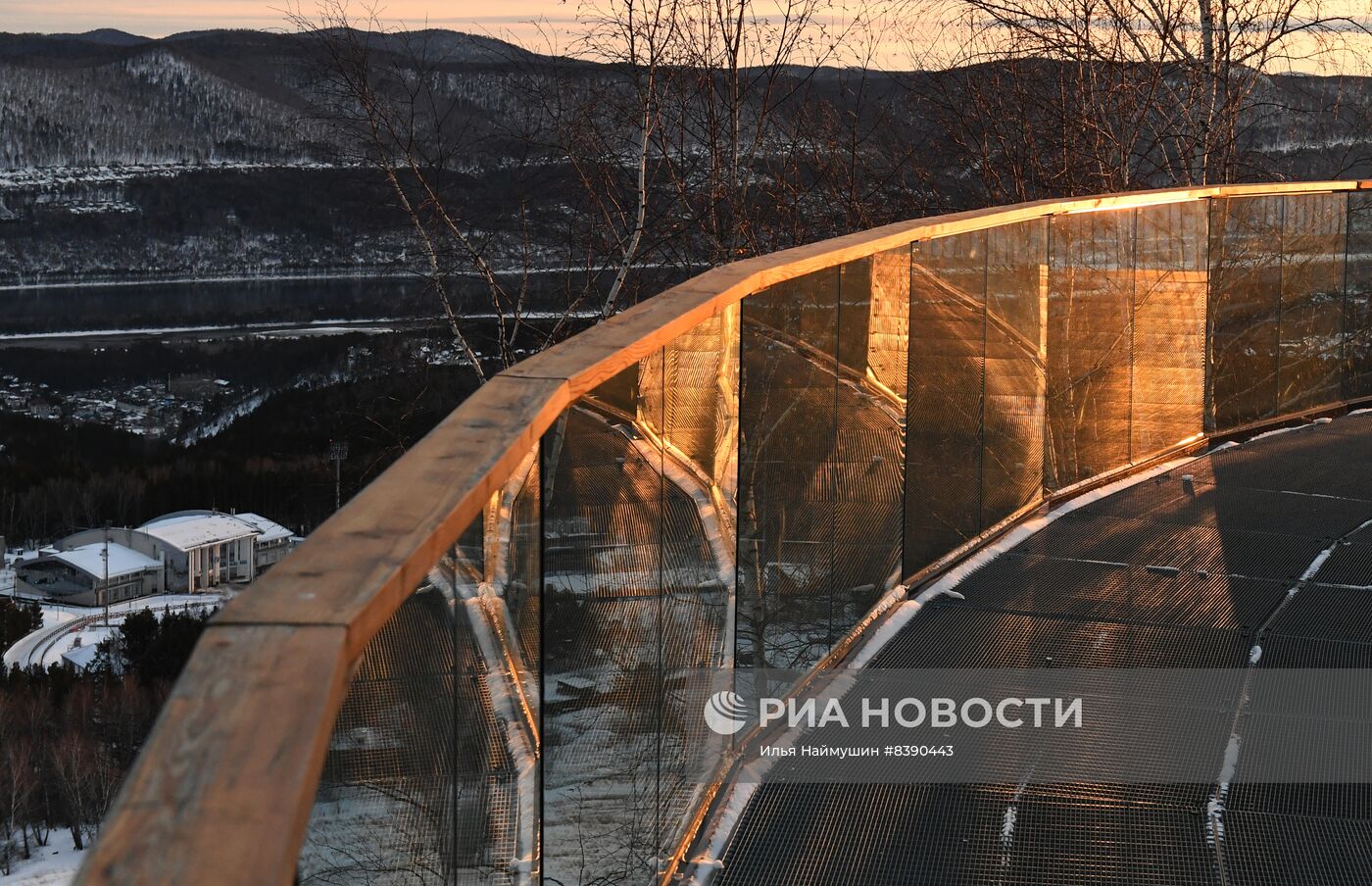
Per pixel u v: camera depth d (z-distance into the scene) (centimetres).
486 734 160
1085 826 246
